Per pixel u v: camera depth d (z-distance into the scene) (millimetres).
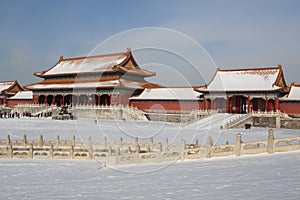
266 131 49812
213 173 15820
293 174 14477
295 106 63688
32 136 38719
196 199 10375
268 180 13188
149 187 12953
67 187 13828
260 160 20141
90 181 15359
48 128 48781
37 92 92312
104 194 11883
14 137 37625
